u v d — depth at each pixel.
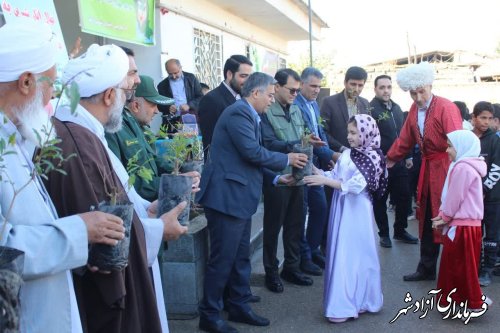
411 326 3.93
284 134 4.50
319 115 5.20
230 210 3.57
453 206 3.94
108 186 1.86
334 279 3.98
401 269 5.32
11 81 1.59
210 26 9.28
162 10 7.23
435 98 4.62
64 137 1.80
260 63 12.66
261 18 11.33
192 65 8.39
